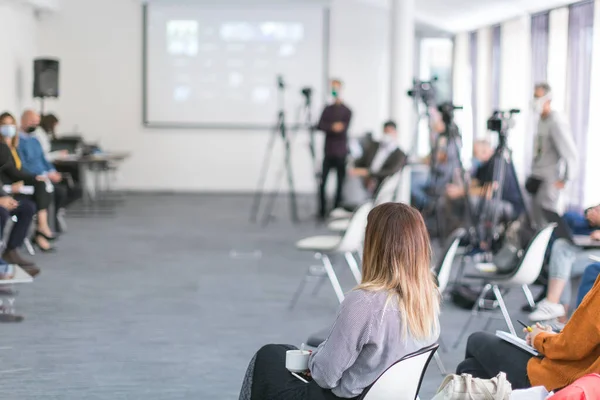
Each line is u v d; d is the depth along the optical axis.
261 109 15.03
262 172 15.16
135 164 15.03
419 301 2.81
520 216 7.89
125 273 7.78
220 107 15.02
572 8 10.20
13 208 7.52
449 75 15.18
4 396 4.36
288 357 3.03
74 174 12.03
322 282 7.60
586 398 2.56
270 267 8.26
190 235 10.16
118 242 9.51
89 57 14.80
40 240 8.79
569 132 8.07
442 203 9.32
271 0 14.86
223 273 7.91
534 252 5.18
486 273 5.60
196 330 5.83
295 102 15.05
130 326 5.89
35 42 14.26
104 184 15.02
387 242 2.83
